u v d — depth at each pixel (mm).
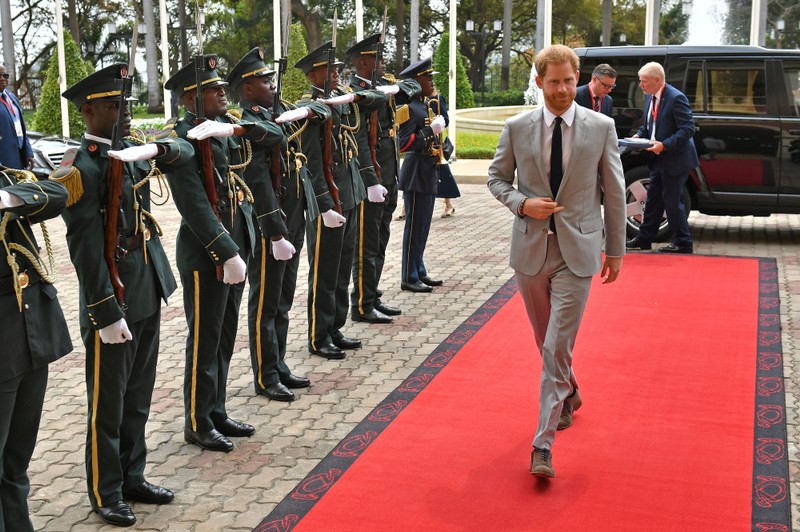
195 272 4289
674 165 8477
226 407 5016
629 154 9156
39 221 3191
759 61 8812
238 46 38094
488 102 38062
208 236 4055
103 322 3496
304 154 5332
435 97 7281
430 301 7168
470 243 9547
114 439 3754
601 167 4148
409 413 4801
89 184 3447
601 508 3719
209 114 4258
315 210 5352
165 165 3828
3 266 3092
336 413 4891
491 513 3688
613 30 41812
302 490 3943
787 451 4258
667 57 9086
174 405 5113
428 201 7340
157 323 3893
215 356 4445
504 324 6418
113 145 3463
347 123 5809
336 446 4426
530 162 4125
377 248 6535
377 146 6504
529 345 5934
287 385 5285
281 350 5277
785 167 8758
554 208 4023
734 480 3965
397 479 4020
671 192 8578
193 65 4164
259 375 5145
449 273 8141
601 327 6289
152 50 34094
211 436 4457
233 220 4379
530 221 4156
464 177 14891
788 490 3865
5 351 3096
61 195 3189
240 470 4215
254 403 5074
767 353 5695
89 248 3465
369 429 4605
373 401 5047
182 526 3697
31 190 3076
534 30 42469
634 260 8422
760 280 7578
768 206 8875
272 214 4758
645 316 6551
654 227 8883
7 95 8789
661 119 8461
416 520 3639
